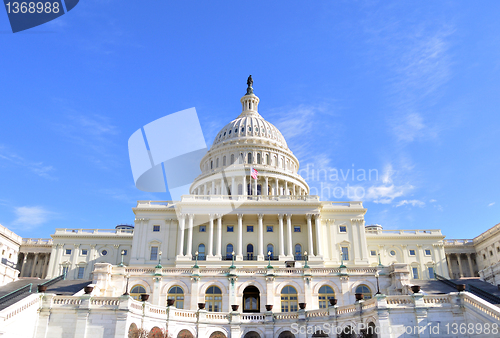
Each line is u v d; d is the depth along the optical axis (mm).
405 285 46625
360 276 48812
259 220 76125
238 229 75562
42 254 94188
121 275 47969
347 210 79500
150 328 37500
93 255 88000
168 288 47594
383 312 34531
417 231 91000
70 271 86438
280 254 73938
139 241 75938
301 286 48062
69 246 88625
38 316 35656
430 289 48938
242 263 70062
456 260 94562
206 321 40469
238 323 40844
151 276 48031
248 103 122062
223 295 47312
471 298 34188
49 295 36500
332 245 77250
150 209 77875
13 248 90812
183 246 75438
